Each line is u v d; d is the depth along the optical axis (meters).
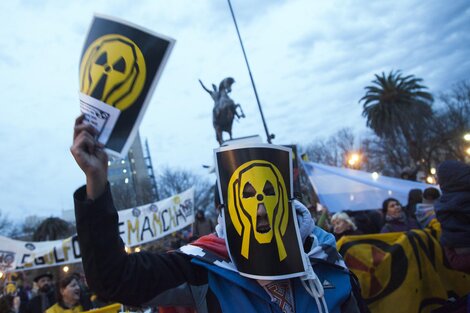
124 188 48.31
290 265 1.68
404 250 4.04
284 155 1.88
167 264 1.67
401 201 8.07
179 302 1.66
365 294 3.98
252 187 1.75
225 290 1.69
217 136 13.27
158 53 1.46
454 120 32.31
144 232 8.65
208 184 48.00
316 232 2.06
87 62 1.48
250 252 1.67
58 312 4.70
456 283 3.95
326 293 1.77
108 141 1.45
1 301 6.12
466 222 2.47
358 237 4.17
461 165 2.55
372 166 43.41
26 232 54.47
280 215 1.75
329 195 8.26
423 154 33.81
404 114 35.00
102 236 1.45
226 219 1.77
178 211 9.12
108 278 1.45
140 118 1.44
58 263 7.66
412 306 3.88
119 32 1.47
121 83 1.44
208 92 13.58
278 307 1.68
